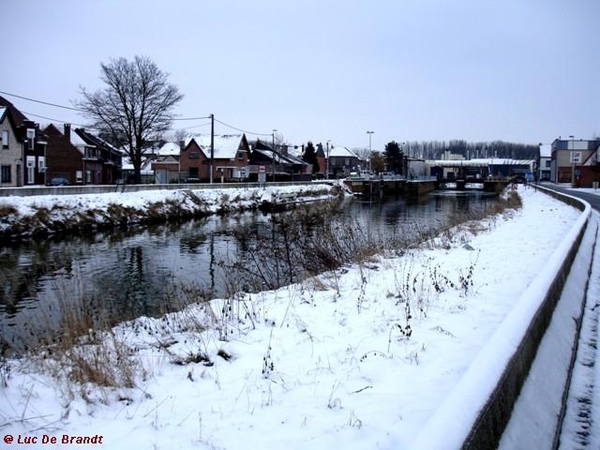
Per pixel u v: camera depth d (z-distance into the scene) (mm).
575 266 9219
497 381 3404
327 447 3729
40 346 6688
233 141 72812
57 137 56781
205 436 3982
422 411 4215
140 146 49688
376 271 11508
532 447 3504
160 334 7223
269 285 11922
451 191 90188
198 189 41938
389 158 108250
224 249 21422
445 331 6367
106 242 23844
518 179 97562
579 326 6609
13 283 14852
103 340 6652
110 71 47344
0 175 41625
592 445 3855
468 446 2705
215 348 6230
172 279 15188
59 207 27703
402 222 30234
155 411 4496
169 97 49969
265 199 46531
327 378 5141
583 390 4812
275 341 6520
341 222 19297
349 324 7102
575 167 68062
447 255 13203
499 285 8914
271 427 4113
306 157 101938
